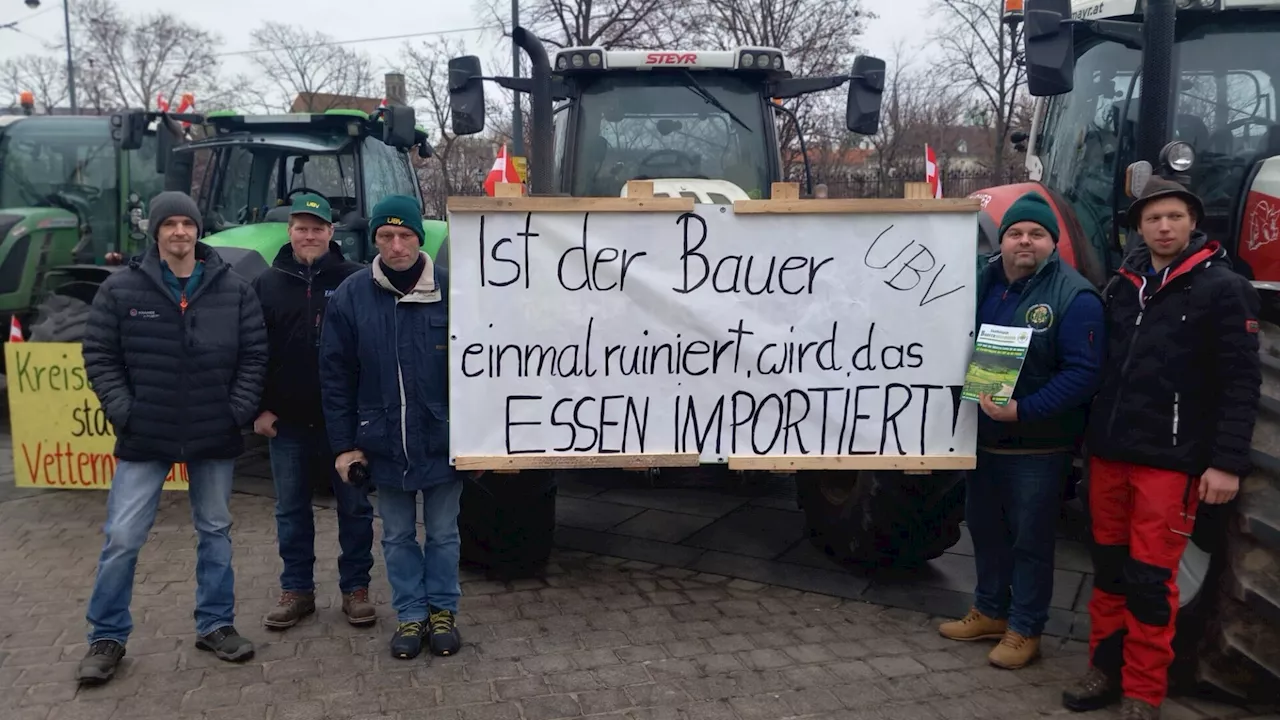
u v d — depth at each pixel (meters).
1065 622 3.94
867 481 4.15
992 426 3.43
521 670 3.45
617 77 5.66
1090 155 4.88
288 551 3.84
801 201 3.50
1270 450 2.94
